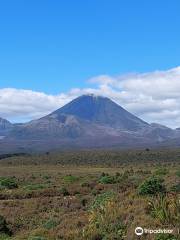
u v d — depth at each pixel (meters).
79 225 24.27
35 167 130.38
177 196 22.94
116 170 103.44
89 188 50.25
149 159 156.00
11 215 34.16
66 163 153.75
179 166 106.94
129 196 27.08
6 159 176.50
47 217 32.25
